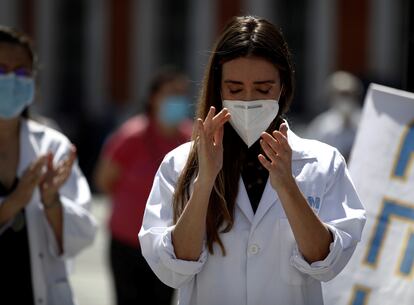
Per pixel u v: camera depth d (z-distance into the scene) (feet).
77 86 183.11
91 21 180.55
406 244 31.68
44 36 180.96
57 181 33.53
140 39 179.01
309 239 24.90
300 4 172.86
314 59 171.94
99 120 152.46
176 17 178.91
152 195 27.25
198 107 27.02
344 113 71.77
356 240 26.14
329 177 26.73
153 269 26.50
